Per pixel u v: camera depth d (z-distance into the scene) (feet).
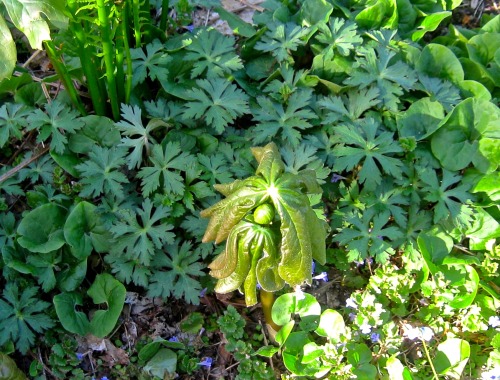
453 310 1.84
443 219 1.90
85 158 1.90
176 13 2.24
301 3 2.23
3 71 1.29
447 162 1.95
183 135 1.89
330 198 1.96
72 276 1.76
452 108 2.02
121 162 1.79
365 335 1.77
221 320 1.73
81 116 1.94
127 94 1.85
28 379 1.66
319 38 2.05
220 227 1.25
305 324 1.72
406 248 1.86
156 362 1.69
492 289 1.85
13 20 1.26
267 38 2.04
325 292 1.89
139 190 1.91
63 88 2.03
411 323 1.84
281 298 1.69
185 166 1.77
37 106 1.97
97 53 1.75
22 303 1.67
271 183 1.16
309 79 1.99
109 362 1.72
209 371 1.74
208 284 1.83
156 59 1.92
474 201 1.95
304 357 1.65
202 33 1.97
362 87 1.95
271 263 1.24
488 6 2.50
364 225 1.83
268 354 1.66
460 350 1.71
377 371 1.72
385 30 2.10
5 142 1.87
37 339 1.72
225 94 1.87
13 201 1.90
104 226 1.76
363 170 1.83
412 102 2.06
